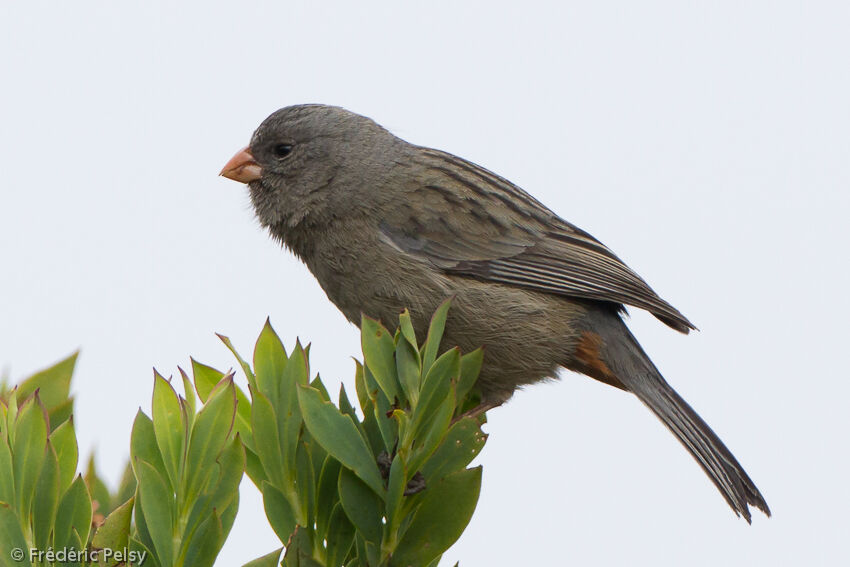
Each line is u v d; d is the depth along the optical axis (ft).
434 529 20.51
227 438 17.20
